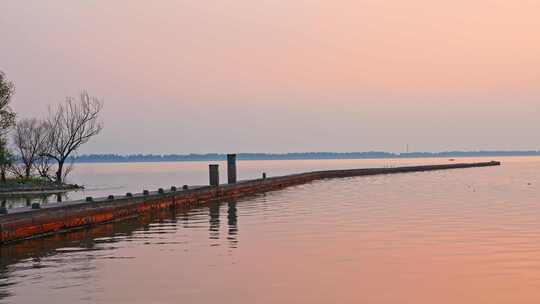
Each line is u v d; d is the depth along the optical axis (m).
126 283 17.86
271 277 18.62
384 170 117.44
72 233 31.09
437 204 45.25
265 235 28.48
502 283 17.59
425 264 20.48
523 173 111.38
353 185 76.31
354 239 26.53
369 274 18.98
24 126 88.12
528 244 24.47
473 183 77.19
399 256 22.08
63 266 20.81
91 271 19.77
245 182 63.66
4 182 80.81
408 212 38.84
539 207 41.88
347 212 39.41
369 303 15.59
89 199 37.06
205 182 106.81
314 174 95.75
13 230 27.42
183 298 16.05
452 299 15.93
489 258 21.42
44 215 30.00
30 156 88.12
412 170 124.62
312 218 35.97
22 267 20.72
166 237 28.52
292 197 56.41
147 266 20.58
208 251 23.78
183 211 43.78
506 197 52.16
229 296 16.27
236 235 28.69
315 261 21.27
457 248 23.67
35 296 16.30
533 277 18.30
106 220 35.97
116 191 79.19
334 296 16.31
